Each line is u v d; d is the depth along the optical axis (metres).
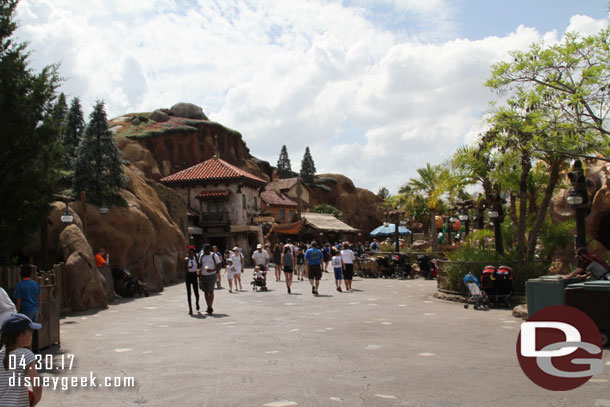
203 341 8.92
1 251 9.30
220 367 6.82
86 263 15.38
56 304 8.90
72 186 21.12
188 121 73.94
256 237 45.25
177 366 6.96
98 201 20.53
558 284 8.52
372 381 5.90
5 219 9.42
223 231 42.97
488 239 20.92
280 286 20.94
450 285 14.78
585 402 4.98
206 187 44.28
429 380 5.91
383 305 13.73
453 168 16.44
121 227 20.55
